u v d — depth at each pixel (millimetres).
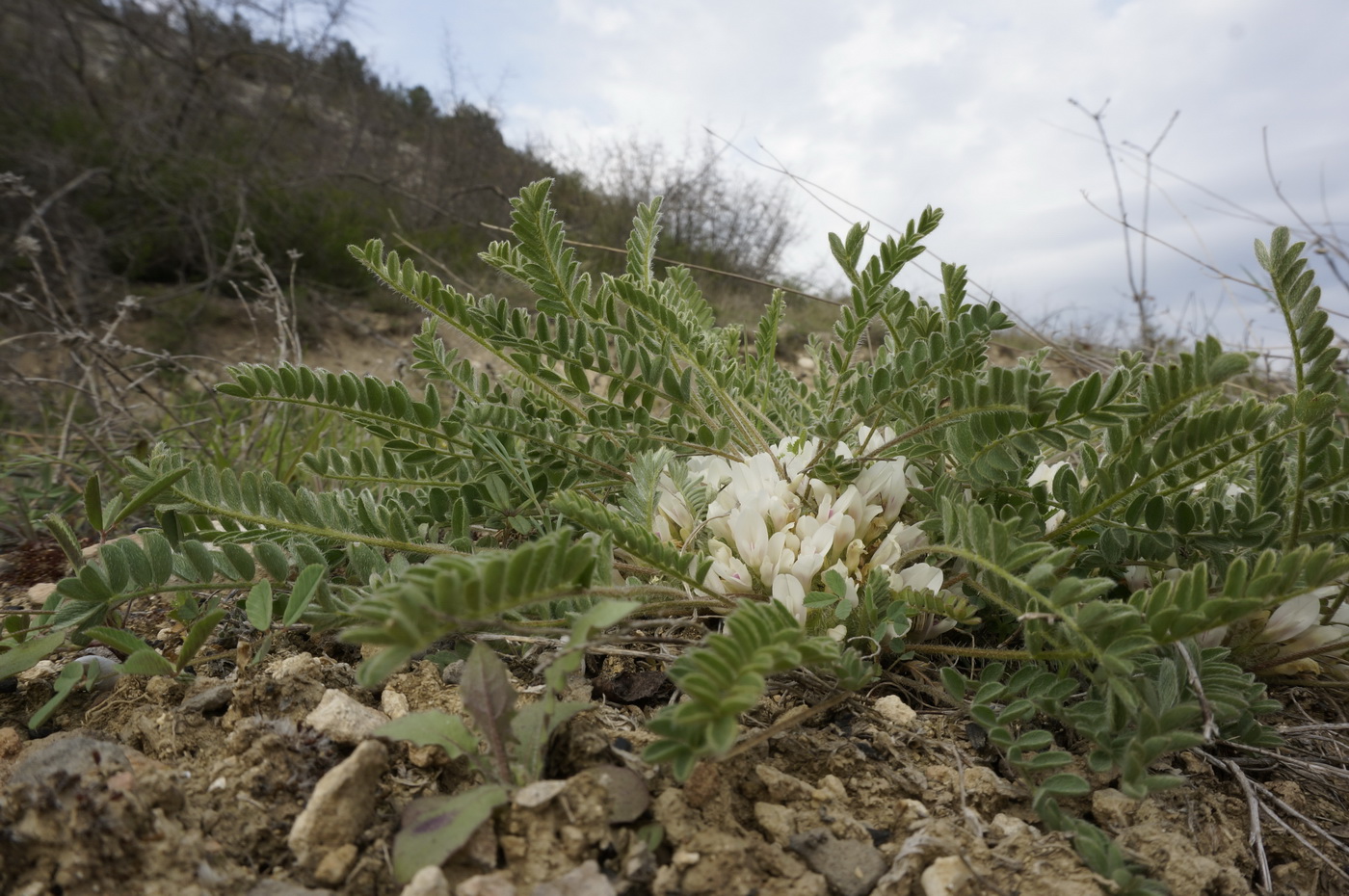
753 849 1217
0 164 8836
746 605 1204
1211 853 1385
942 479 1748
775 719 1562
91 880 1061
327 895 1099
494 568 999
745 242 12180
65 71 10719
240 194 9320
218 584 1635
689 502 1854
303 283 9242
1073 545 1685
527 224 1787
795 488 1888
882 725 1563
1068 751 1460
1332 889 1395
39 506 3166
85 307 7617
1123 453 1572
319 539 1834
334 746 1352
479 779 1319
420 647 987
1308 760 1639
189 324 8352
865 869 1212
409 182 12836
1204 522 1622
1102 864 1191
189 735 1450
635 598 1521
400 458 2080
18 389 4953
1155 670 1429
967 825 1326
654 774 1312
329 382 1787
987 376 1664
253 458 3582
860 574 1736
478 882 1052
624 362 1896
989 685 1466
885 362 2051
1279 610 1626
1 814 1100
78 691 1681
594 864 1103
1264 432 1436
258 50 12398
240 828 1222
